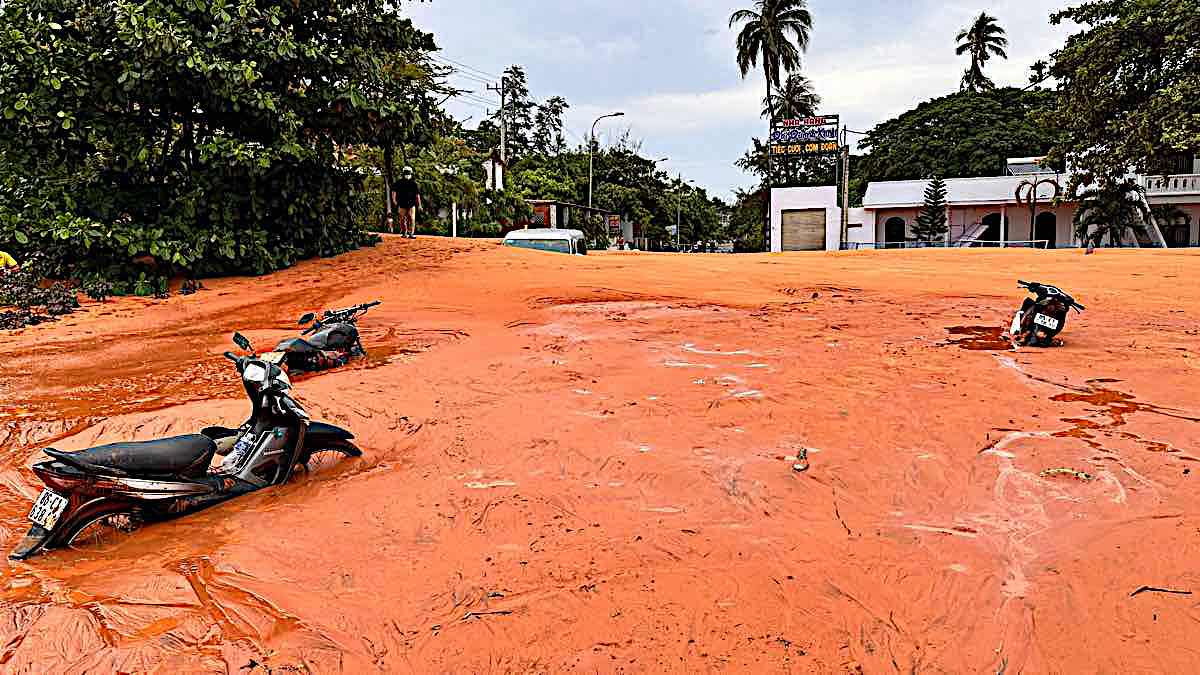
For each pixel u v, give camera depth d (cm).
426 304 1391
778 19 5700
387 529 471
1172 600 361
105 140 1669
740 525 461
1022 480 505
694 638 350
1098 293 1470
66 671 336
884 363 845
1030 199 4294
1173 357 846
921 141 5866
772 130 5216
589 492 517
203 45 1647
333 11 1958
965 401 684
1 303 1376
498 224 4922
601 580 402
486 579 407
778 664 330
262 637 359
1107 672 318
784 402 695
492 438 628
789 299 1412
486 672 332
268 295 1552
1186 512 446
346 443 593
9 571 419
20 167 1695
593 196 7019
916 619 360
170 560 430
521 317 1230
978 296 1452
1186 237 4303
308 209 1966
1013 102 6009
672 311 1261
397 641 355
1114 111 3769
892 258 2445
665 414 671
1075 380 753
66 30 1641
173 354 1008
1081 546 416
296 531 468
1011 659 329
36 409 743
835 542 434
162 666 338
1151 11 3522
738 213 9381
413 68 2475
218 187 1756
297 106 1816
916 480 515
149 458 473
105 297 1517
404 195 2650
